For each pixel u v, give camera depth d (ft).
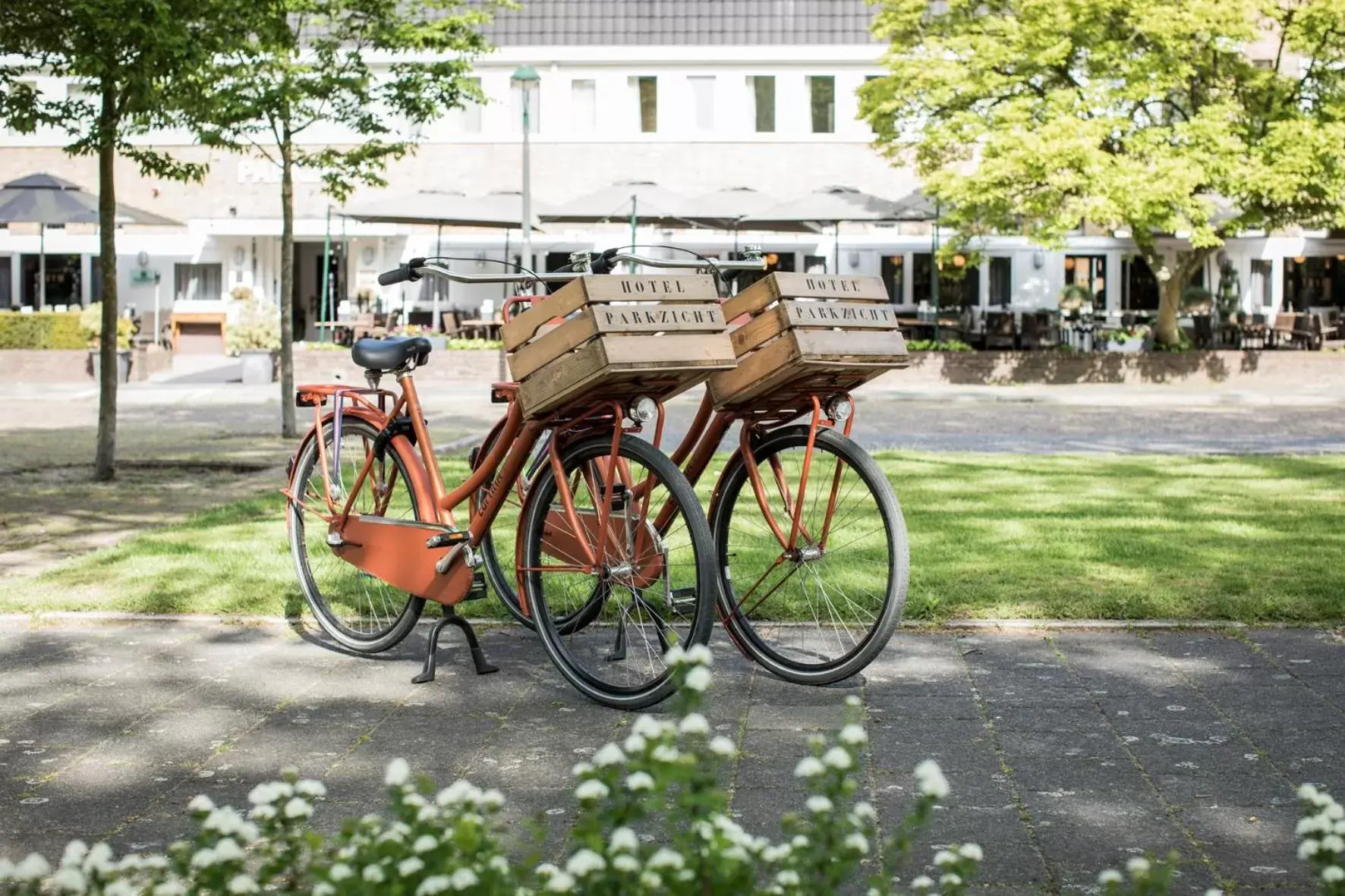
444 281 117.80
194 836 11.94
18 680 17.15
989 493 33.94
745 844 6.57
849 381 17.03
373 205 96.94
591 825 6.62
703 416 17.74
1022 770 13.53
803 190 122.11
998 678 16.94
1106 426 59.82
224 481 39.32
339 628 19.01
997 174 83.25
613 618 19.79
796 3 124.06
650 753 6.86
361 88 50.78
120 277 121.29
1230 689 16.35
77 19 33.68
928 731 14.83
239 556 24.68
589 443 16.47
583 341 15.51
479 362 93.15
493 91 122.72
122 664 17.93
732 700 16.20
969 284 119.75
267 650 18.71
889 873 6.89
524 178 84.38
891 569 16.37
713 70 122.01
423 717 15.61
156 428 58.34
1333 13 84.28
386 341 18.48
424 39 51.88
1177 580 21.97
